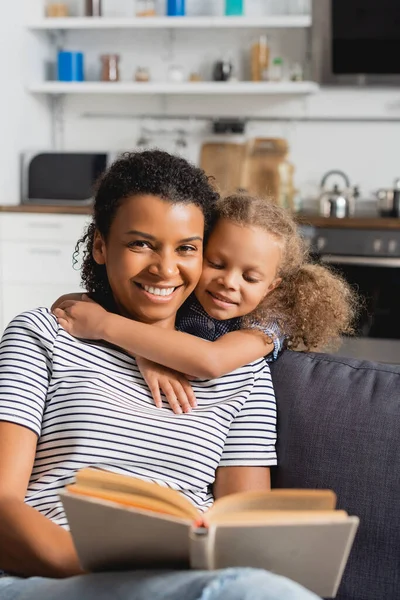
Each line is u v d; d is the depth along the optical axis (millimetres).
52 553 1047
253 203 1444
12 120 4320
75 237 4105
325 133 4625
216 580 853
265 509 907
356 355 4000
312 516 860
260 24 4340
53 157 4328
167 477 1215
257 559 902
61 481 1183
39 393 1217
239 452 1295
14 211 4129
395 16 4262
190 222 1264
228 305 1427
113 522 887
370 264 3918
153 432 1225
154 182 1247
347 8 4309
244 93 4625
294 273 1530
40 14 4555
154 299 1284
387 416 1286
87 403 1211
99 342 1310
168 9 4480
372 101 4574
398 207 4238
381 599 1214
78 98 4801
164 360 1265
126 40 4734
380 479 1245
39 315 1285
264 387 1359
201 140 4727
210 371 1271
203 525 864
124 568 965
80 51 4773
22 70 4434
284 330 1470
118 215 1271
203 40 4672
